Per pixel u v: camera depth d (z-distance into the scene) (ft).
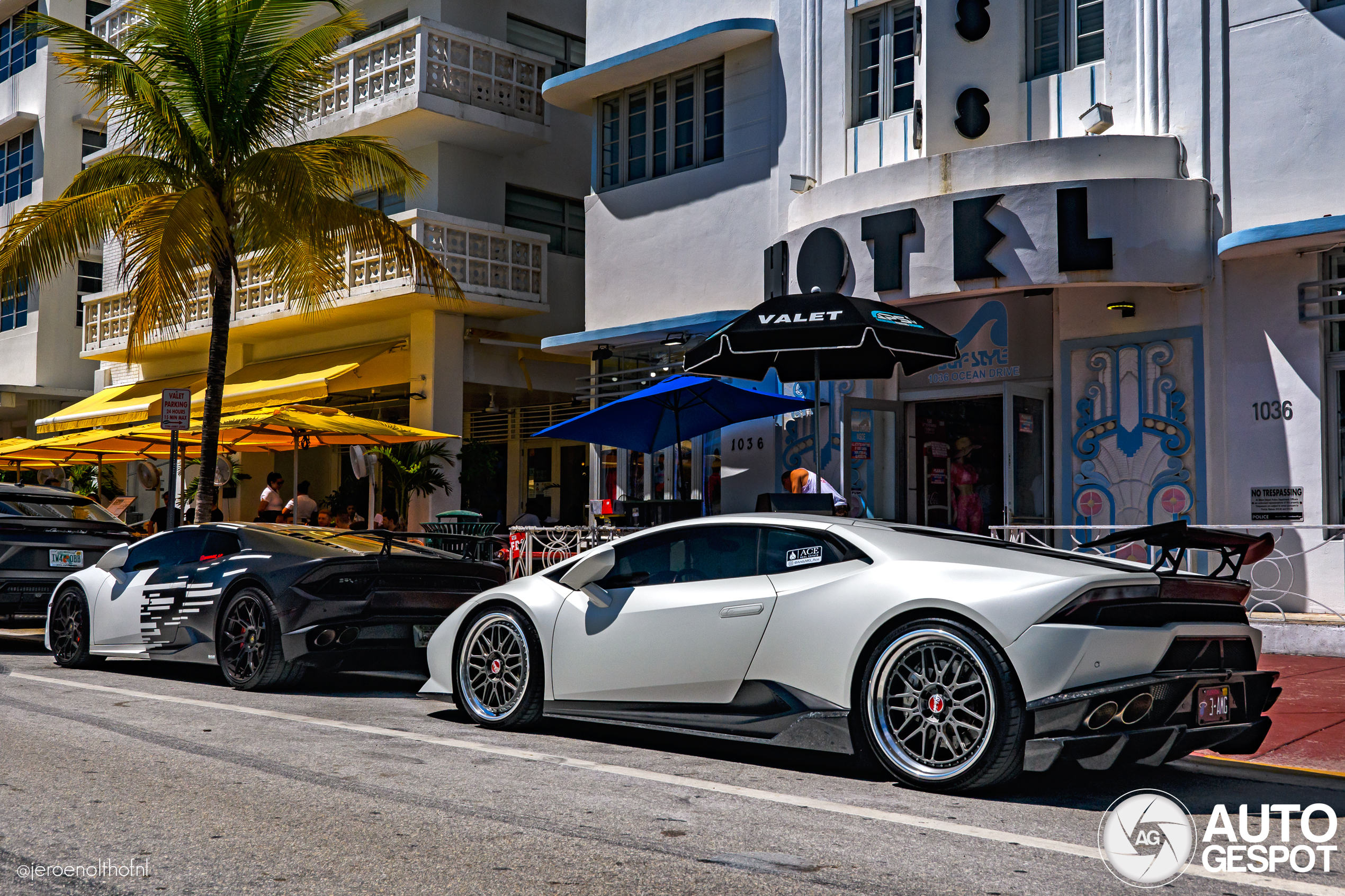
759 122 48.08
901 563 17.37
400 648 26.99
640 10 53.16
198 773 17.21
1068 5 39.75
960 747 16.12
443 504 62.18
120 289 79.77
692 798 16.03
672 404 40.50
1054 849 13.62
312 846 13.37
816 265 41.16
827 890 11.96
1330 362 34.19
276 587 26.18
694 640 18.79
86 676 29.50
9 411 98.22
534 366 66.69
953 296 38.78
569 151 70.54
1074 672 15.39
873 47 44.60
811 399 45.09
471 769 17.79
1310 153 34.32
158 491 59.52
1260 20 35.50
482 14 67.31
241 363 74.28
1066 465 38.93
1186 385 36.42
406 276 58.75
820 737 17.38
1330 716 22.86
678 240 50.96
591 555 20.54
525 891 11.83
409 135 63.98
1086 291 38.73
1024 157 37.68
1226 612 17.46
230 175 44.75
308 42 45.16
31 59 93.50
